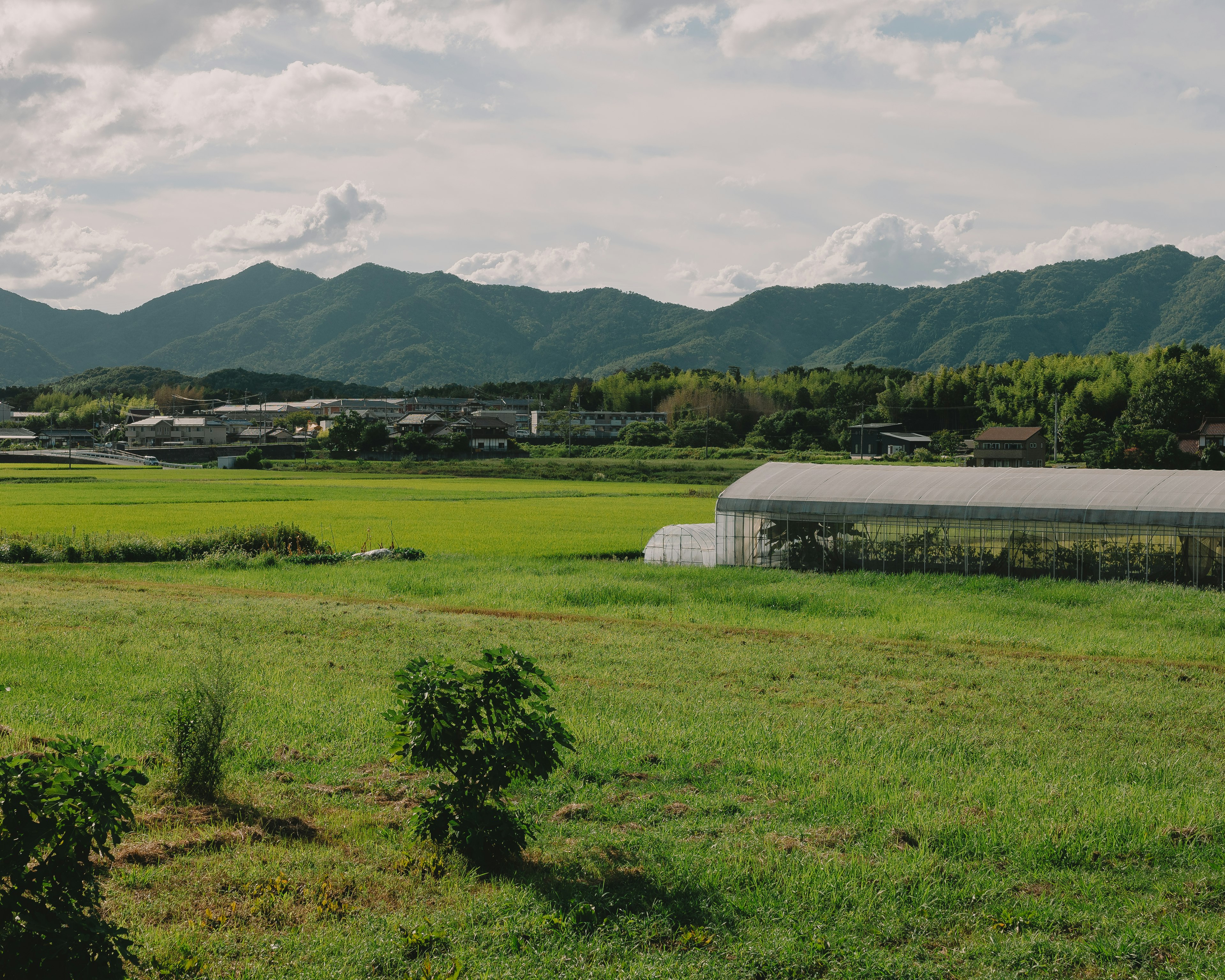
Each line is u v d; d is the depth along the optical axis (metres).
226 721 13.33
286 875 8.56
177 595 28.33
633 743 13.27
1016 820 10.41
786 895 8.45
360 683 16.75
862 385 190.88
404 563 37.09
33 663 17.64
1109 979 7.27
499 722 9.38
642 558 43.81
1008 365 177.38
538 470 124.19
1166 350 148.75
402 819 10.21
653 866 9.08
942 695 16.94
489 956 7.20
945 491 37.12
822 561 38.00
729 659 19.61
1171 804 11.15
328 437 160.00
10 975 6.11
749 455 147.88
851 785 11.57
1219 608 26.31
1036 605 27.20
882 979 7.16
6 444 192.25
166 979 6.70
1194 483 34.31
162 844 9.12
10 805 6.17
